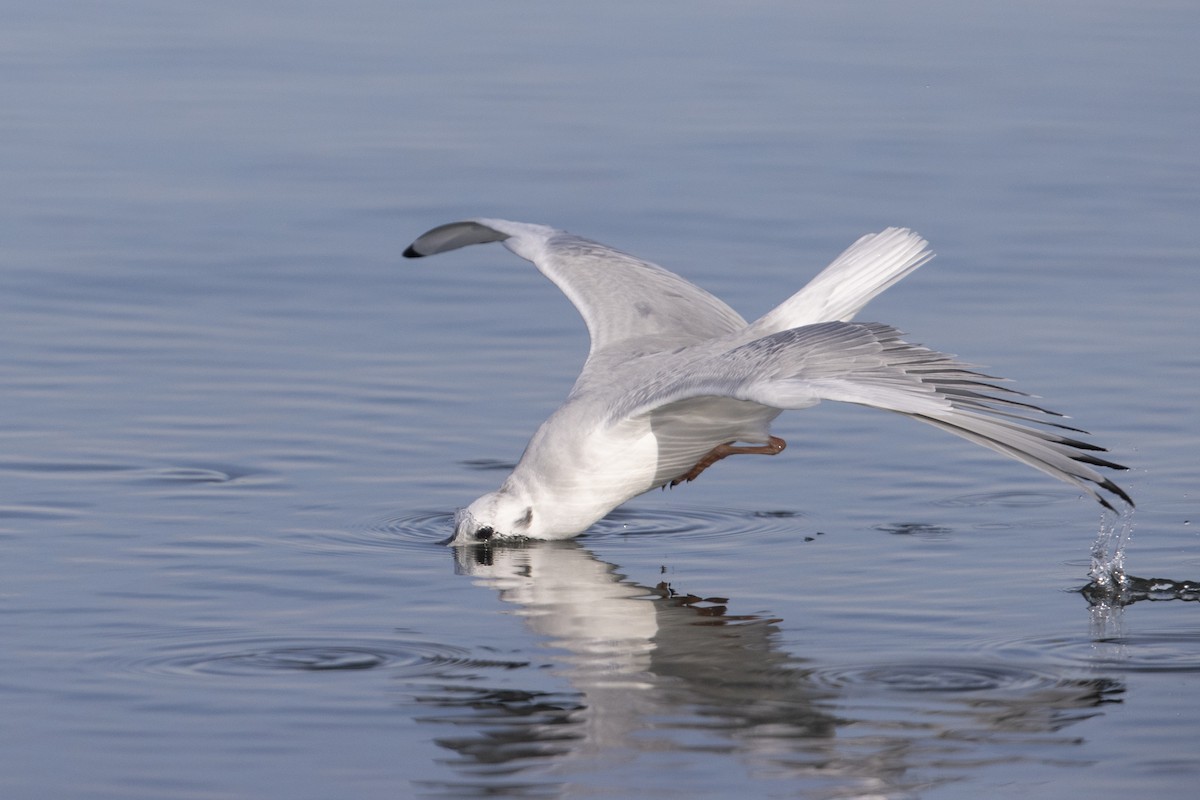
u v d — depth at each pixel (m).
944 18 37.25
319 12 36.00
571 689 9.23
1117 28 36.59
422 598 10.81
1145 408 14.66
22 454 13.46
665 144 26.02
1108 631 10.05
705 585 11.09
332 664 9.60
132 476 13.07
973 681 9.28
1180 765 8.21
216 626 10.20
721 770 8.19
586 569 11.49
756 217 22.02
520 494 12.13
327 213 22.09
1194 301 18.33
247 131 26.23
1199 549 11.52
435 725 8.74
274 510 12.50
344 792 7.98
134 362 16.08
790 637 10.03
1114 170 24.89
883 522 12.38
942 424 9.43
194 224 21.44
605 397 12.05
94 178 23.53
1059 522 12.23
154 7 36.25
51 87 28.66
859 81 30.78
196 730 8.68
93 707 8.95
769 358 10.27
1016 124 27.80
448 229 14.99
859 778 8.10
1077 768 8.19
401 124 26.95
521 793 7.95
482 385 15.67
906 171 24.64
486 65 31.27
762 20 36.28
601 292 13.75
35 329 17.09
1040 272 19.64
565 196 22.94
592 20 35.69
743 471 13.70
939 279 19.39
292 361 16.25
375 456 13.75
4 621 10.19
